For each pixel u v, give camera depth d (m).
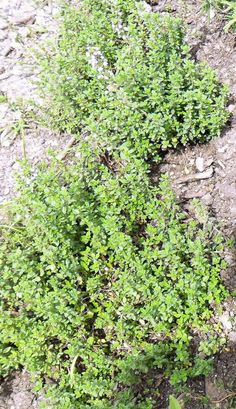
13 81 0.85
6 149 0.79
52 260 0.61
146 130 0.69
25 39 0.90
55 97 0.75
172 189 0.70
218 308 0.59
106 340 0.60
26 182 0.68
